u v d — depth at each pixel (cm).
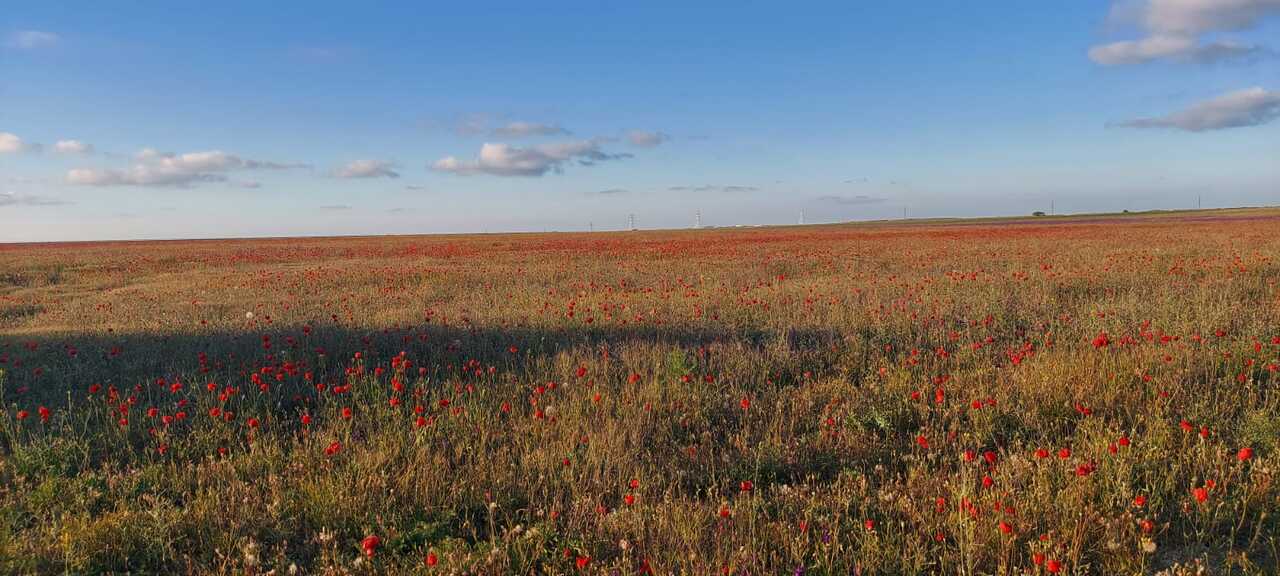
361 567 339
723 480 438
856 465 464
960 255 2253
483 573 333
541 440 503
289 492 417
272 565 350
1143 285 1190
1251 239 2706
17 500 410
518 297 1300
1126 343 707
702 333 876
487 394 618
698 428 542
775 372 700
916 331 856
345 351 804
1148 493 389
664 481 443
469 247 4231
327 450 447
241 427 542
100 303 1376
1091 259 1856
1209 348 676
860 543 352
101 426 554
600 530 369
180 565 352
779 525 368
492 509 395
